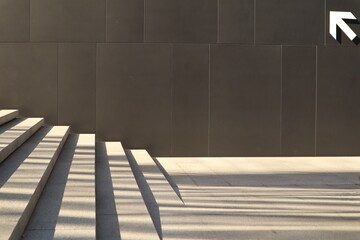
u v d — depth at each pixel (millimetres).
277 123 12930
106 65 12500
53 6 12391
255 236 6059
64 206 5781
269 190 8875
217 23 12758
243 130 12844
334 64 13094
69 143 10578
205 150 12742
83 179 7180
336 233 6250
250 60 12852
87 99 12461
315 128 13062
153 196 7730
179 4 12664
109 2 12492
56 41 12398
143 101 12586
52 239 4691
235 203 7820
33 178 6211
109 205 6660
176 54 12656
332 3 13086
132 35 12555
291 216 7082
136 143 12586
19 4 12312
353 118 13133
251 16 12844
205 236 6000
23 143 8922
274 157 12922
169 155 12664
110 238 5398
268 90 12898
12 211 4828
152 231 5641
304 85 13008
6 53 12297
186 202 7812
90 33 12461
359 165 11727
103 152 10797
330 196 8461
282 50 12938
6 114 10469
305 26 13000
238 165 11586
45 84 12375
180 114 12672
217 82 12758
